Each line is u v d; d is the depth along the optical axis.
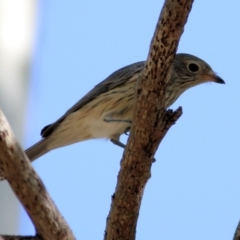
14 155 7.89
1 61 10.68
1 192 10.42
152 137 10.25
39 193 8.34
